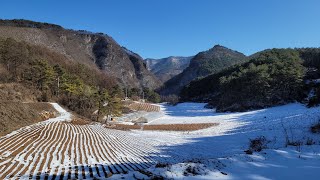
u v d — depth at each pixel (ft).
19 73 272.31
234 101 255.29
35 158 61.82
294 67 230.27
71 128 127.13
